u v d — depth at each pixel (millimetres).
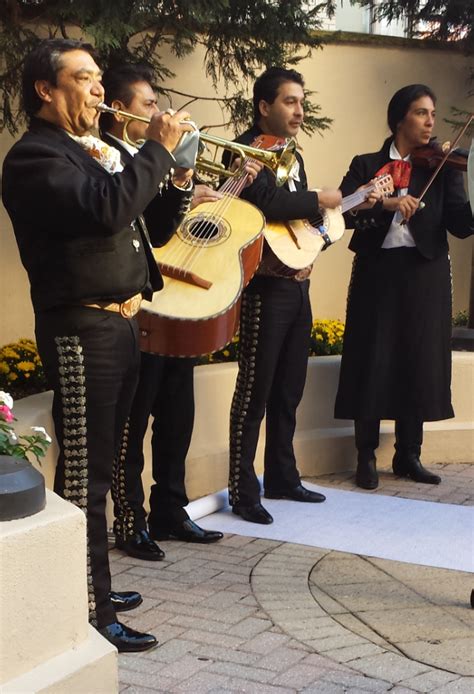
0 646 2199
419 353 4656
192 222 3764
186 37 4852
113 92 3475
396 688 2773
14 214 2785
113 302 2850
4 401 2545
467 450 5230
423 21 6738
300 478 4875
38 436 2639
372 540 4023
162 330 3453
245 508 4266
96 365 2846
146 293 3010
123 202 2617
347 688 2771
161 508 4020
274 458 4512
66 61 2770
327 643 3062
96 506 2953
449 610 3336
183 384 3906
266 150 3988
